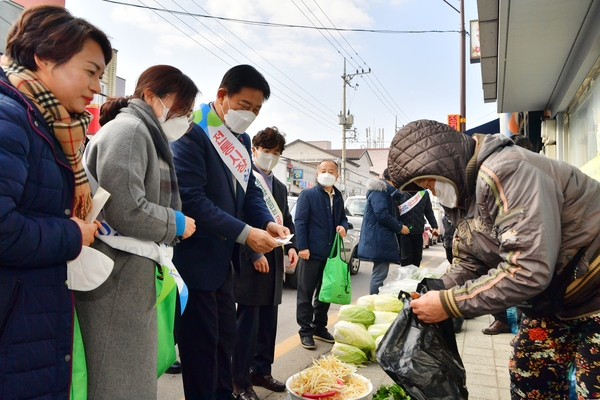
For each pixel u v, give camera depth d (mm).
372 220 5719
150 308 1856
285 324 5652
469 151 2014
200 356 2521
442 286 2195
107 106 2227
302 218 4566
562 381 2141
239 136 2893
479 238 2051
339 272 4426
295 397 2553
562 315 1952
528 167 1788
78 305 1752
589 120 5246
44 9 1576
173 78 2082
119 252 1812
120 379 1739
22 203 1421
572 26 4234
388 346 2088
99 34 1637
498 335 4863
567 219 1861
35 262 1394
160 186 2020
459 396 2010
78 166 1617
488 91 8430
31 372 1392
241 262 3295
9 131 1341
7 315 1346
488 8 4609
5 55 1586
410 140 2047
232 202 2766
